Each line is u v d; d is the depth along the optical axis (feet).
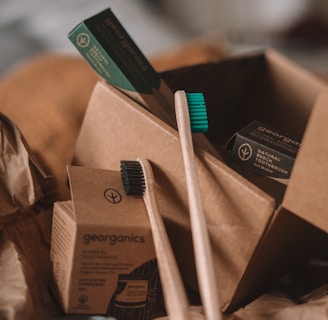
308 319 2.14
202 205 2.13
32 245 2.55
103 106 2.64
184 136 2.27
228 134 3.39
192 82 3.07
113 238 2.09
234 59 3.20
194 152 2.27
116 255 2.11
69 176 2.29
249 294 2.46
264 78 3.37
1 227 2.48
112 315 2.18
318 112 1.93
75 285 2.10
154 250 2.15
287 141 2.48
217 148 2.92
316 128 1.94
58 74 3.94
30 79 3.92
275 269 2.55
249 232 2.14
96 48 2.58
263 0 8.95
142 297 2.19
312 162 1.96
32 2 6.23
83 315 2.15
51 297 2.32
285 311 2.21
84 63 4.09
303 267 2.92
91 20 2.57
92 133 2.72
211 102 3.24
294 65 3.23
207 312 1.85
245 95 3.42
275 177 2.39
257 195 2.09
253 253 2.15
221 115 3.36
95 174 2.35
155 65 4.14
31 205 2.53
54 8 6.15
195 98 2.43
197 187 2.12
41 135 3.33
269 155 2.40
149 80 2.70
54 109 3.54
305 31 8.70
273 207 2.06
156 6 8.91
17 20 5.99
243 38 8.75
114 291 2.15
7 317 2.08
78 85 3.76
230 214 2.18
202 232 2.01
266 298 2.44
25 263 2.38
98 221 2.08
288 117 3.30
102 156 2.68
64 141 3.30
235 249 2.19
